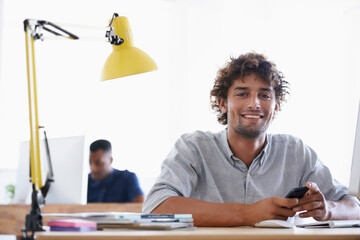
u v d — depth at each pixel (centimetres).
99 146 350
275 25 499
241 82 183
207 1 507
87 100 474
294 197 146
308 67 480
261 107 181
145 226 122
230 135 185
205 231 117
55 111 464
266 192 184
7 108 450
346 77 460
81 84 473
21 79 456
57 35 143
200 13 514
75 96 471
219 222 145
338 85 464
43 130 140
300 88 481
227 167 185
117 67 225
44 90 461
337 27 468
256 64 182
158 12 513
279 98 194
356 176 144
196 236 105
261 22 504
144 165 489
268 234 108
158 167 493
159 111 501
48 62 463
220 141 188
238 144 184
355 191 144
